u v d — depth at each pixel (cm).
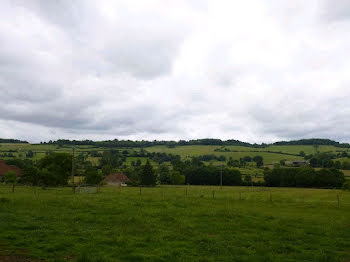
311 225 2498
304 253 1639
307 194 6625
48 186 7794
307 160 19600
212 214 2788
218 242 1798
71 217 2416
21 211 2598
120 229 2038
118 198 4059
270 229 2269
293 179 12144
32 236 1733
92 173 9375
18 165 12531
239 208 3450
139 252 1521
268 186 12600
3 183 8119
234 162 18500
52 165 8406
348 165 15762
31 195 4266
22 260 1323
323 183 11706
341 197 5731
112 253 1472
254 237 1992
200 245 1720
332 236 2100
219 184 13350
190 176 13762
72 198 3859
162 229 2103
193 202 3878
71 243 1612
